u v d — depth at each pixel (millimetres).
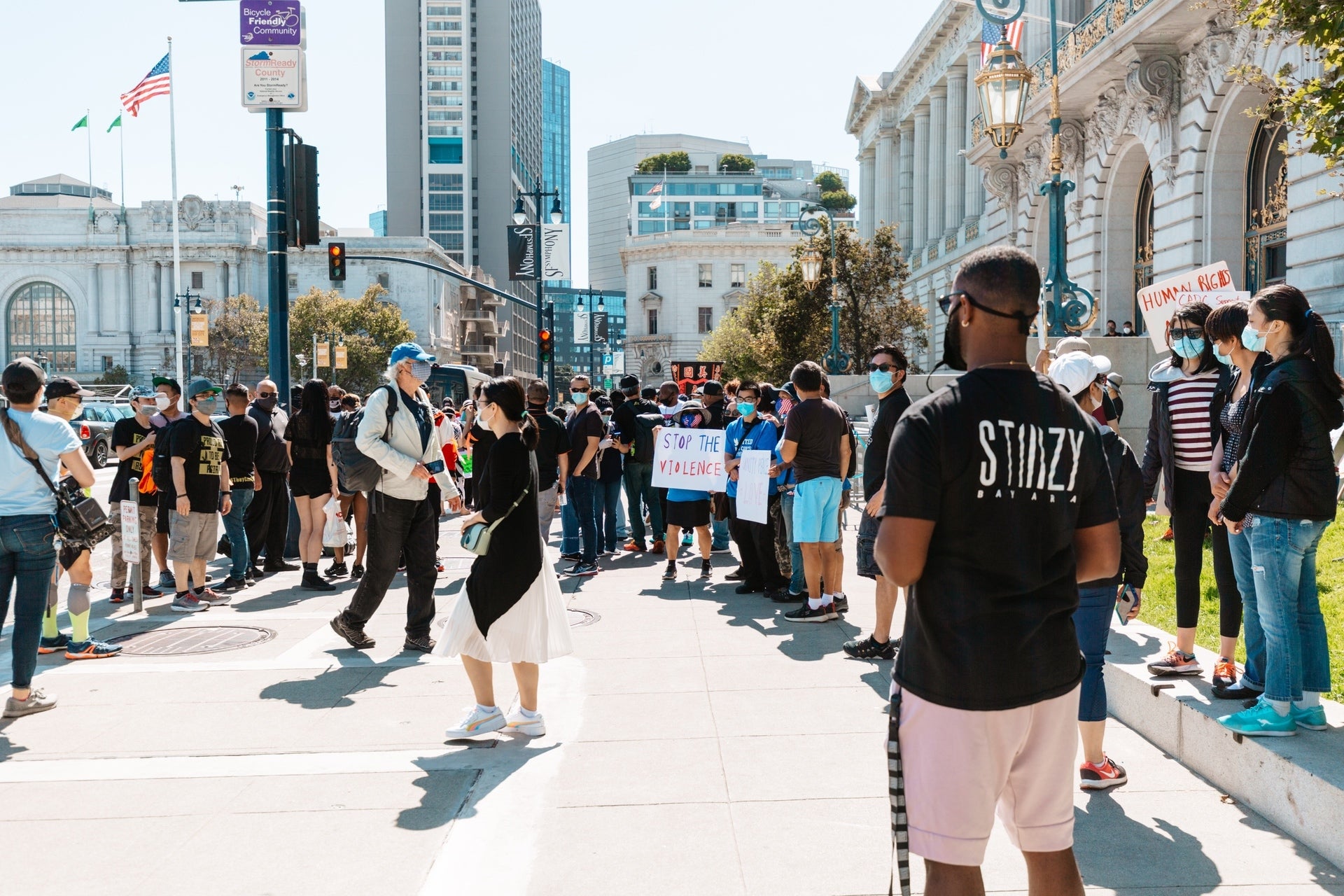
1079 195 24516
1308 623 4270
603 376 70188
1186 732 4684
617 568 11508
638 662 6902
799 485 8133
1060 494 2449
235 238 92500
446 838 4035
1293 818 3885
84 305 94562
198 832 4105
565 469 10648
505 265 137875
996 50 11297
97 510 5934
